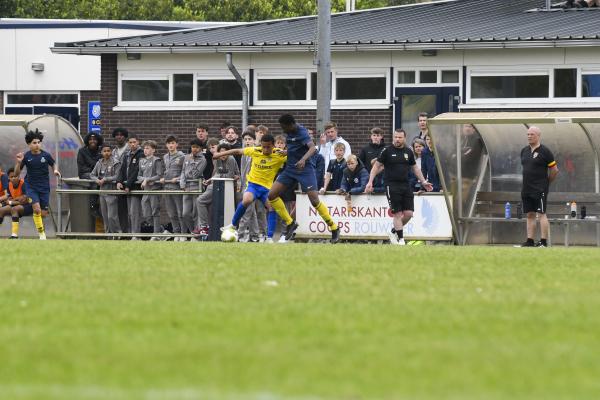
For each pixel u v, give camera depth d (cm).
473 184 7475
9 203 7544
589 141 7275
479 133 7381
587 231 7275
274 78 9188
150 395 2244
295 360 2619
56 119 8044
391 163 6775
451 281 3875
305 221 7394
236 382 2391
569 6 9888
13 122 7706
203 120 9325
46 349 2716
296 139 6388
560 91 8606
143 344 2777
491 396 2286
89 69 13338
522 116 6919
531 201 6725
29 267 4197
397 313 3216
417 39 8706
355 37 9006
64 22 13388
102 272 4047
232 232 6378
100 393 2267
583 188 7381
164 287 3669
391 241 6894
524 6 10081
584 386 2394
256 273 4047
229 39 9269
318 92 8100
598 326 3055
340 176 7400
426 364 2591
